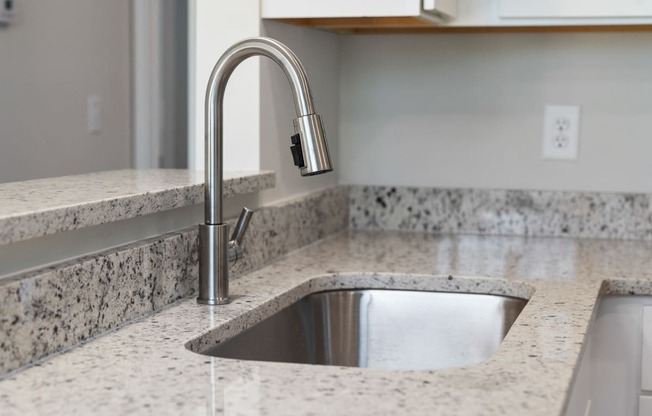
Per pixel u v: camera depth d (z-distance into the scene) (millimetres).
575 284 1584
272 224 1778
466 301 1648
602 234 2148
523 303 1595
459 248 1987
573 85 2154
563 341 1164
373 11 1688
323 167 1221
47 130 2947
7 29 2736
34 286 1036
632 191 2148
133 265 1257
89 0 3123
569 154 2166
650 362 1669
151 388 945
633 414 1685
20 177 2840
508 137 2197
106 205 1153
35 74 2871
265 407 882
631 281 1642
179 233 1416
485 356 1635
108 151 3277
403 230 2254
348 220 2281
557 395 926
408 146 2254
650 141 2127
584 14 1823
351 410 874
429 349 1663
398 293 1677
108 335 1179
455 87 2211
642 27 2025
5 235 961
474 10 1896
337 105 2270
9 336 995
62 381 970
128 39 3371
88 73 3139
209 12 1777
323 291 1663
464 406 888
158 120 3367
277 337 1461
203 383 963
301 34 1963
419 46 2219
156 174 1612
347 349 1674
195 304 1379
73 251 1173
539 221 2182
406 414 863
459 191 2215
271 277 1621
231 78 1771
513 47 2172
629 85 2127
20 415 858
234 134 1778
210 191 1361
